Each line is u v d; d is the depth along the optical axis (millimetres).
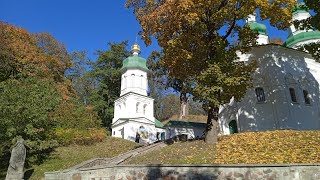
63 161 22062
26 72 36156
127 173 13844
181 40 19594
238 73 20594
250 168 12133
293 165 11836
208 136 20750
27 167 20266
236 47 20984
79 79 62906
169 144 24281
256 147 17797
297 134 20359
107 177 14312
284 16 19234
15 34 43094
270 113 29672
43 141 21859
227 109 32812
